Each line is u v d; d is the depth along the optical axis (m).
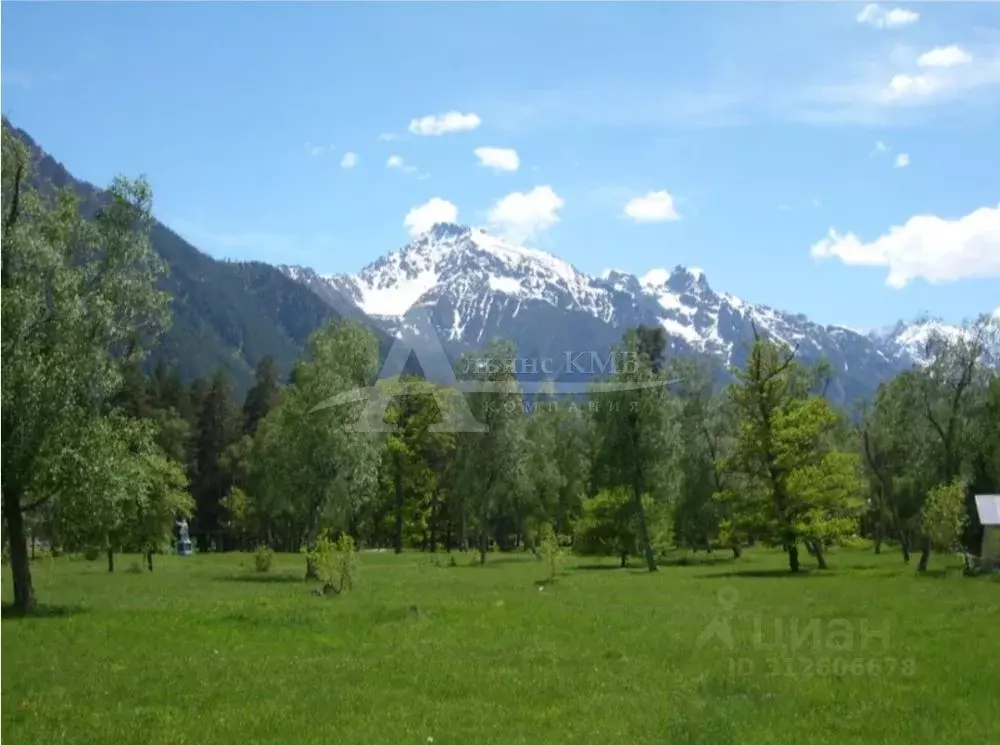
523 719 17.25
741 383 68.38
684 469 83.25
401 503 98.00
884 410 74.44
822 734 16.00
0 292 33.25
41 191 37.47
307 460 62.25
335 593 43.31
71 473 35.25
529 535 98.19
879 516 93.94
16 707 18.55
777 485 65.25
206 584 53.00
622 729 16.38
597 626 29.25
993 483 72.12
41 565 73.94
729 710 17.44
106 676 21.62
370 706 18.28
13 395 33.53
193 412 137.00
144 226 37.94
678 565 74.62
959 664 21.75
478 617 31.88
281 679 20.92
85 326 35.34
